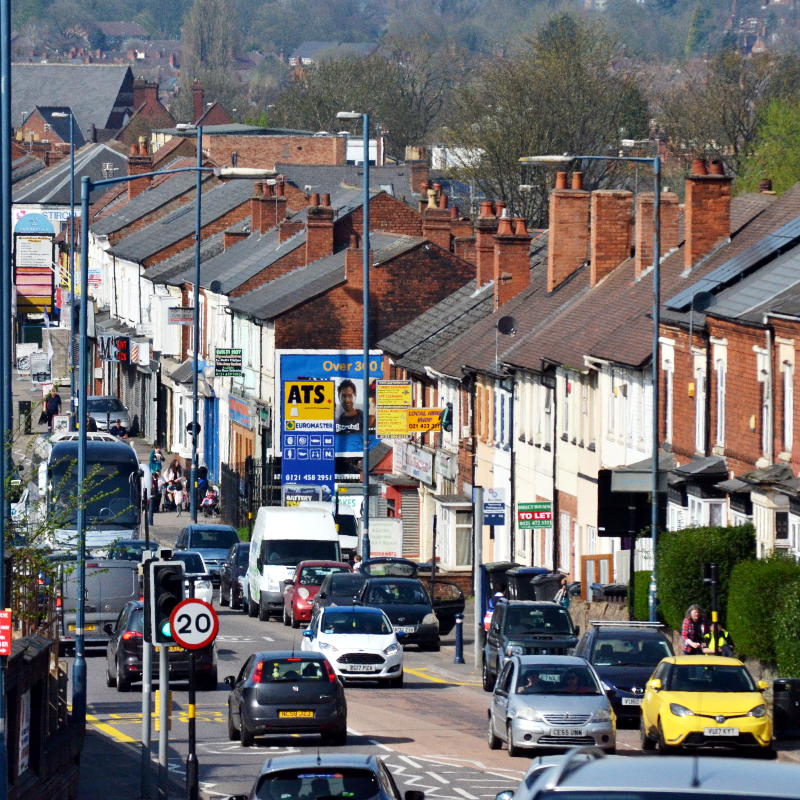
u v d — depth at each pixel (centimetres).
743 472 17075
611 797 3894
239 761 11769
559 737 11756
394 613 19288
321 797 7631
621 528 16875
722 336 17638
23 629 11625
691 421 18525
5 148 11388
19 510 13550
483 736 13025
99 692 15225
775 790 3900
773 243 18588
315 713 12256
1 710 8556
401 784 10756
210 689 15438
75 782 10500
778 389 16300
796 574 14275
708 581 14475
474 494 17788
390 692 15712
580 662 12350
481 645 17800
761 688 11931
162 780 10106
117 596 18300
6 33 11400
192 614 9919
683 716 11594
